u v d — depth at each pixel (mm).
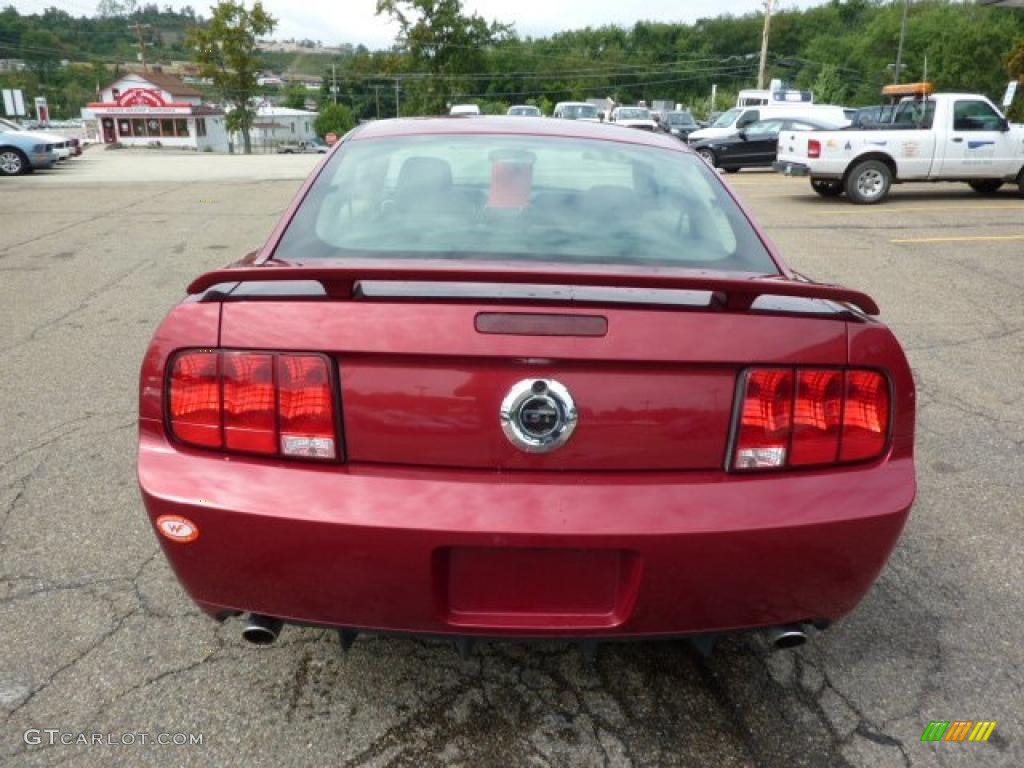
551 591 1861
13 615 2623
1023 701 2338
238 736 2156
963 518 3357
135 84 73375
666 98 104125
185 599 2729
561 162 2711
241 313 1838
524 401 1777
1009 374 5184
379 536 1773
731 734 2201
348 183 2576
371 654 2486
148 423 1909
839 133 13344
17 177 19312
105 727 2172
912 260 8750
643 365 1793
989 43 64562
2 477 3572
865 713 2285
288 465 1839
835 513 1853
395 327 1779
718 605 1878
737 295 1816
